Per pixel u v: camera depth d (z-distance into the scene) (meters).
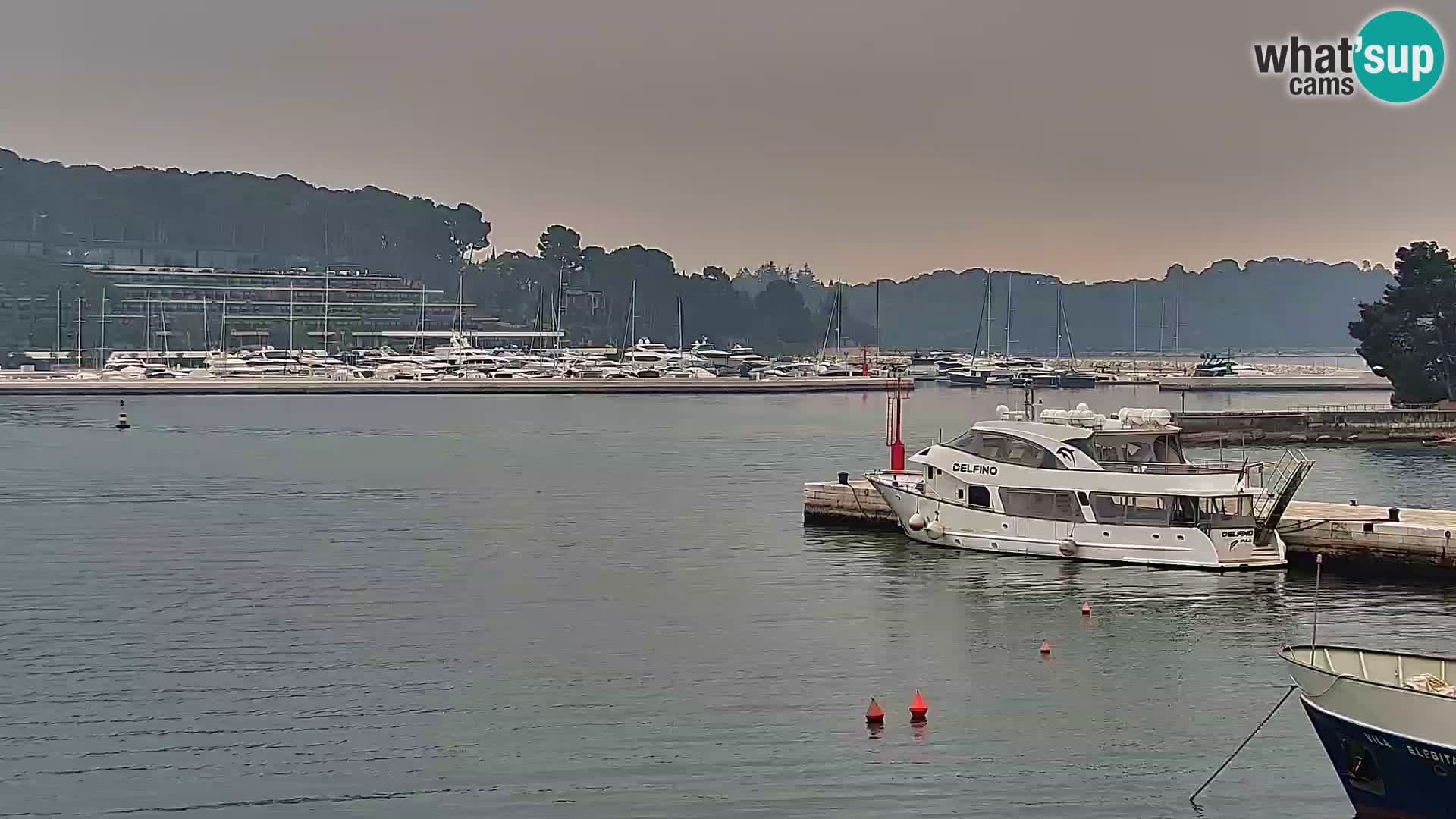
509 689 112.31
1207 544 150.62
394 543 178.25
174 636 128.00
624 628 131.00
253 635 128.25
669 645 124.94
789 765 96.56
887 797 91.50
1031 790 92.62
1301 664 89.12
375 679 114.62
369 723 104.19
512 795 91.81
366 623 132.88
